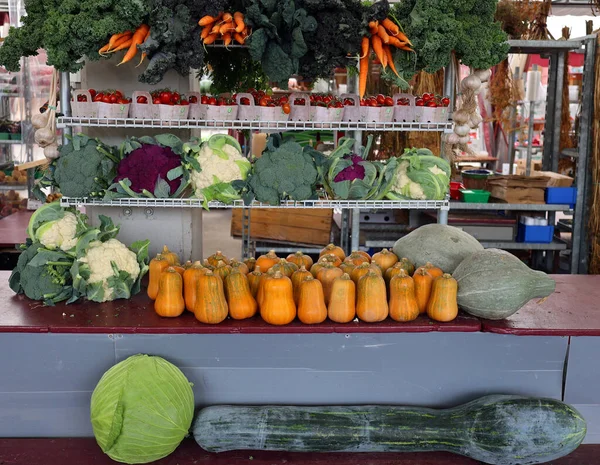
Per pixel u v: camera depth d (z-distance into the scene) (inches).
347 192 114.5
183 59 104.3
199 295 96.1
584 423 92.2
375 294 97.7
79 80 142.3
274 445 93.4
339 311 97.6
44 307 104.0
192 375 99.3
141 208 127.7
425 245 113.2
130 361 91.4
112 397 87.0
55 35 100.0
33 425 99.8
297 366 99.5
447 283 98.3
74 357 97.7
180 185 111.8
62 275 106.0
